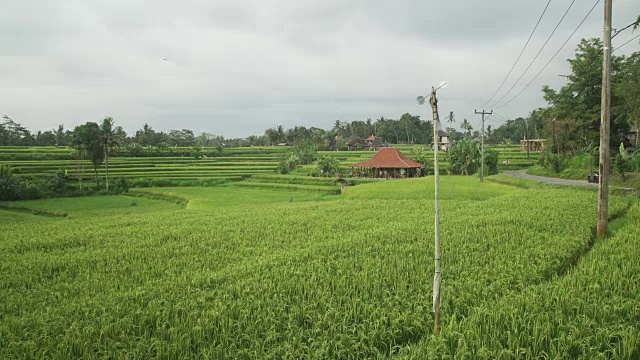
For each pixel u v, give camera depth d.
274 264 16.73
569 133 64.31
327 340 9.99
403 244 19.41
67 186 73.12
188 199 58.97
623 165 41.16
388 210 34.09
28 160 97.31
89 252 21.14
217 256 19.39
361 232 23.72
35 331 11.03
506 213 26.61
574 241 18.27
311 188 68.44
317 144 148.75
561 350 8.73
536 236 19.38
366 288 13.06
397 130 181.38
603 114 20.08
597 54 61.28
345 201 43.03
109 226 30.66
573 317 10.20
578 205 28.81
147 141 149.25
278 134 179.88
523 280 13.37
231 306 11.86
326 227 26.28
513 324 9.69
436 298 10.20
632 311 10.16
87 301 13.48
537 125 122.12
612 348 8.74
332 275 14.69
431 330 10.59
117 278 16.47
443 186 52.19
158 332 10.72
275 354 9.51
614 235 19.36
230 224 29.12
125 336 10.42
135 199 65.38
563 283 12.16
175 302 12.87
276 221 29.61
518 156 99.62
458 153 84.56
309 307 11.66
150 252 20.64
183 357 9.39
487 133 162.50
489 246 18.42
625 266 13.41
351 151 138.88
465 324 10.13
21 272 17.89
